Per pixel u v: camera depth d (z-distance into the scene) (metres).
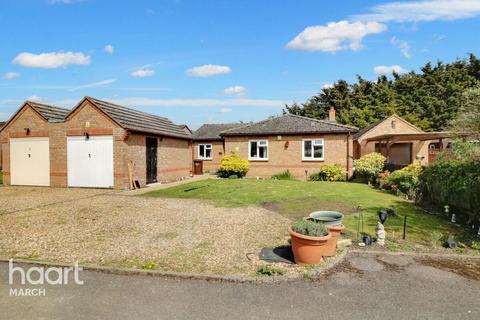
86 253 6.64
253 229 8.63
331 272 5.72
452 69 47.19
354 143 27.64
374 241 7.44
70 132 17.81
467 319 4.21
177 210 11.21
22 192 16.20
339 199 13.70
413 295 4.87
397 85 51.62
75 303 4.58
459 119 11.11
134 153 17.78
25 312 4.33
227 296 4.80
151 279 5.39
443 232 8.53
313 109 55.25
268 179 23.12
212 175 26.88
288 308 4.46
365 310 4.41
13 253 6.65
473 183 9.45
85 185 17.64
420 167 15.31
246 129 25.28
